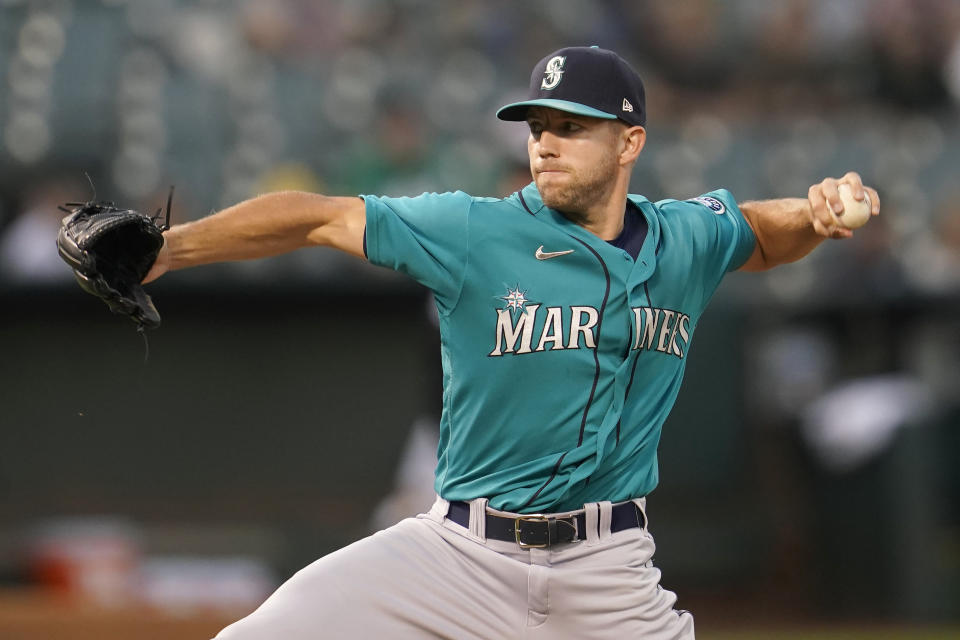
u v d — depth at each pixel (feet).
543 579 44.04
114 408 106.52
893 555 112.88
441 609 43.80
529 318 43.91
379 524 94.89
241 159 135.13
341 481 108.88
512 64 160.35
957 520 116.67
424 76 149.18
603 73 43.55
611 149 43.98
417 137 134.21
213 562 102.68
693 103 166.71
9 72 136.26
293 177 134.10
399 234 43.52
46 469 105.50
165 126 135.13
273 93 140.36
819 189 47.55
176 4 147.84
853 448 114.73
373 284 107.55
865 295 121.19
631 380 45.21
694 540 114.83
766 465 119.14
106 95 136.05
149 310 42.93
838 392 119.65
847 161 153.17
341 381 108.88
